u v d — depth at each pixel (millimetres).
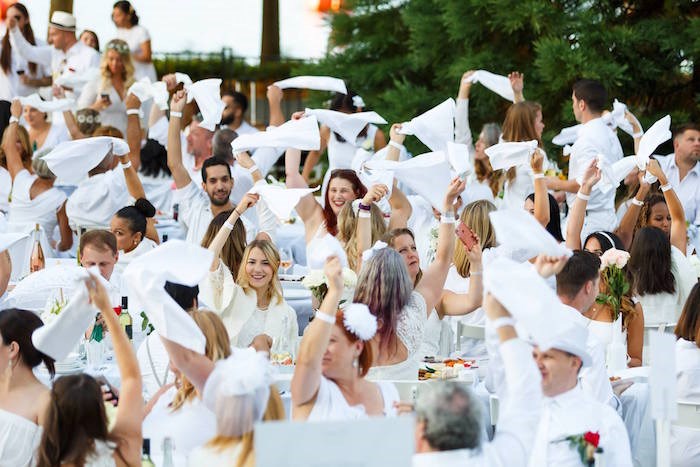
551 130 17859
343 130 9914
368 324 5844
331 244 5637
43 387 6164
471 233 7945
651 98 18344
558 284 7109
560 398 5711
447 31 18844
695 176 12234
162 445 5945
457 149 8727
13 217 12648
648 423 7520
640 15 18703
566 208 12727
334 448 4168
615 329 8180
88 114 14383
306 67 21141
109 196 12016
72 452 5254
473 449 4742
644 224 10664
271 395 5207
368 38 20828
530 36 18688
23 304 8633
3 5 24781
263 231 10672
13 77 17797
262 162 12133
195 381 5703
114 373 7738
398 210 9945
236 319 8336
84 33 17969
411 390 7070
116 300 8484
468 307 8070
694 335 7305
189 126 16688
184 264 5645
